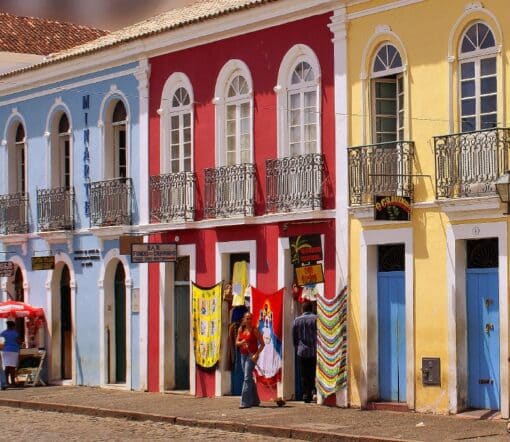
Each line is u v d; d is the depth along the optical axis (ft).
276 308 81.51
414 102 73.46
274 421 70.85
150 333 93.91
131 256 89.15
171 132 92.68
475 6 69.92
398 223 73.97
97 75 100.01
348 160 76.59
